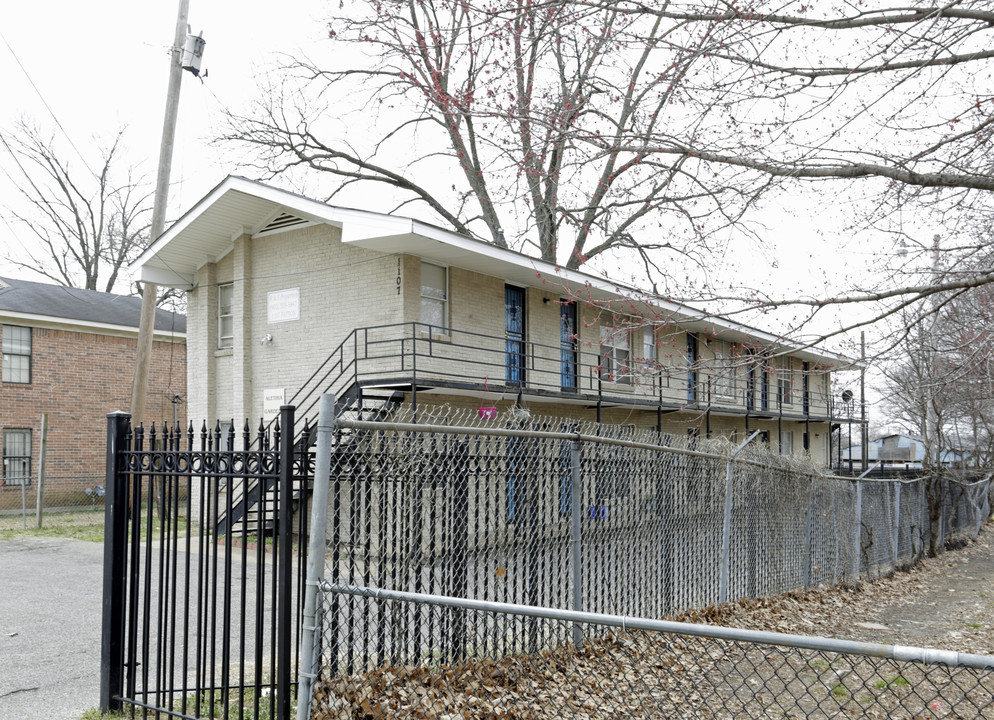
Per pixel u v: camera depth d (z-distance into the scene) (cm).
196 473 502
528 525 618
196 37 1909
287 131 2562
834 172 648
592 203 948
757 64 623
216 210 1730
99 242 3803
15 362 2258
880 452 4344
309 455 477
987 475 1998
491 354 1784
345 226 1504
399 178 2638
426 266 1642
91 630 852
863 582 1321
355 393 1475
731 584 970
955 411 2045
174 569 504
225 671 471
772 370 798
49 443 2305
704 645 488
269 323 1775
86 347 2422
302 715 414
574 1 639
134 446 548
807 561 1154
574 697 530
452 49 873
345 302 1661
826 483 1246
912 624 978
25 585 1107
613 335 848
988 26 562
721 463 953
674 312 763
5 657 741
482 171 1064
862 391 2278
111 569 546
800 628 892
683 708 539
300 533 477
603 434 731
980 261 720
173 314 2681
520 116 722
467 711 480
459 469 555
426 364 1600
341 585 423
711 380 797
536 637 619
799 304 652
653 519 801
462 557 549
